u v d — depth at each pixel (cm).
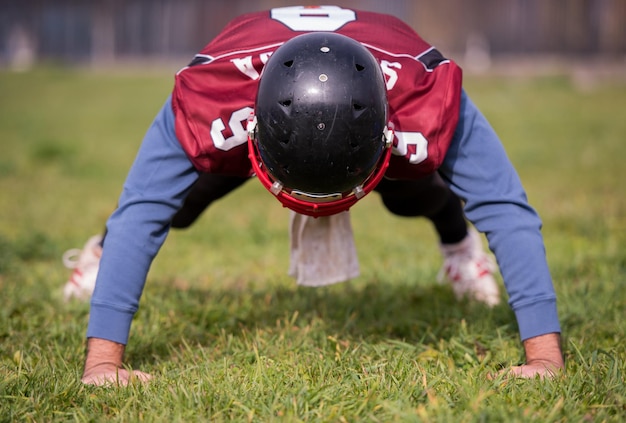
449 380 244
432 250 491
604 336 310
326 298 365
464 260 364
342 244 309
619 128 1149
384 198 316
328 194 229
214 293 380
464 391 232
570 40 2016
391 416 219
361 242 520
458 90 252
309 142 216
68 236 548
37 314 350
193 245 525
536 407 222
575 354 280
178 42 2466
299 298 363
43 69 2242
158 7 2458
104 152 1012
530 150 938
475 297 360
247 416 225
